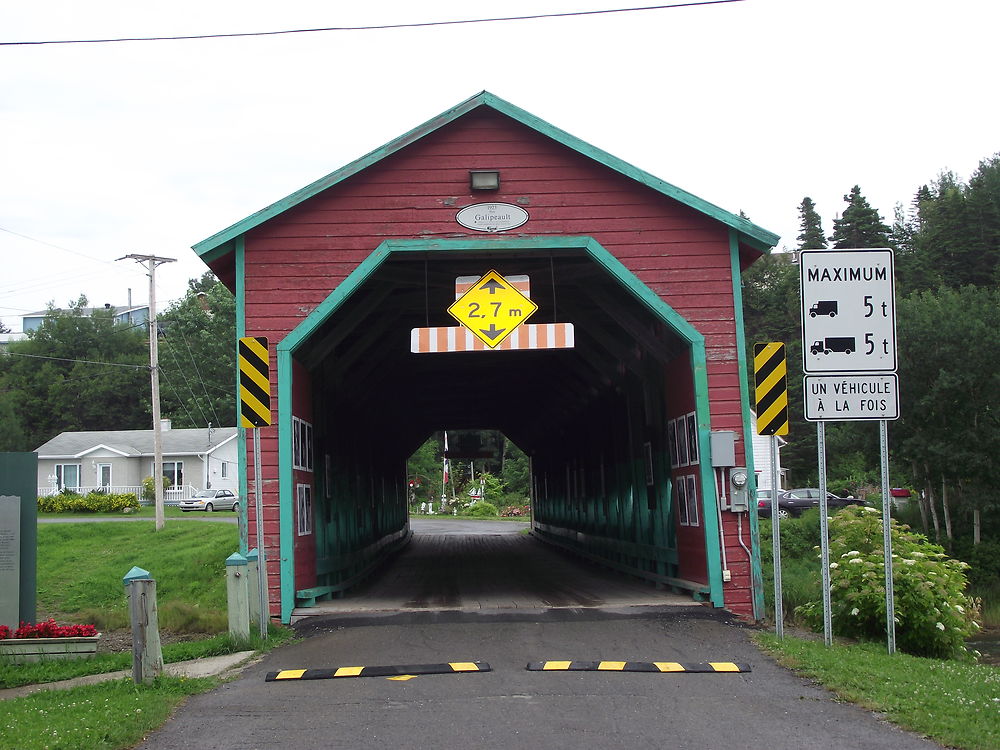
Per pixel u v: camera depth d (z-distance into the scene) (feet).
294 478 36.29
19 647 30.96
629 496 53.52
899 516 99.71
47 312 249.14
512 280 37.42
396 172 37.09
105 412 228.63
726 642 29.22
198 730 19.84
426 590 47.55
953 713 20.34
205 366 213.66
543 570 61.00
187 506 140.26
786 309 195.00
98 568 72.95
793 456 163.63
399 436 81.92
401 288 44.88
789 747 17.95
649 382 45.78
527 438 97.25
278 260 36.50
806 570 73.77
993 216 185.78
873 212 208.64
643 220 37.29
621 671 24.88
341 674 24.97
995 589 78.23
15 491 33.35
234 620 29.68
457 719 20.07
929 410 87.51
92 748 18.13
